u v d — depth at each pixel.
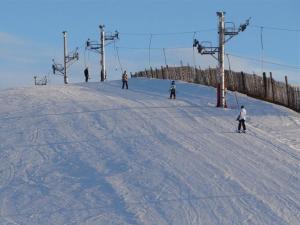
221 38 50.69
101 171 33.19
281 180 31.23
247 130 42.06
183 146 37.34
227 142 38.47
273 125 45.41
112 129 42.06
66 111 48.31
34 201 29.22
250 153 36.06
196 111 48.38
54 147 38.06
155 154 35.72
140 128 42.16
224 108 50.38
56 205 28.53
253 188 29.91
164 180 31.23
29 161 35.44
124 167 33.62
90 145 38.22
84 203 28.61
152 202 28.27
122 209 27.55
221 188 29.89
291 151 36.88
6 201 29.34
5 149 37.91
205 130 41.66
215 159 34.66
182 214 26.64
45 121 44.91
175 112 47.81
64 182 31.81
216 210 27.03
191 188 29.94
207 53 50.97
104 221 26.19
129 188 30.33
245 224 25.36
